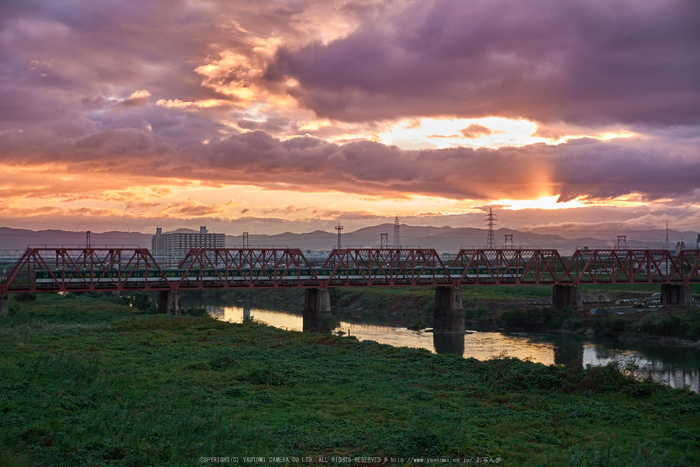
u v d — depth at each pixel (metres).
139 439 28.52
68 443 26.95
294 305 182.25
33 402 33.69
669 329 106.44
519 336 115.81
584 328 118.25
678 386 67.81
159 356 58.41
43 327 81.44
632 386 43.50
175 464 26.09
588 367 47.12
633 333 110.31
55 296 156.50
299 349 65.69
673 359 89.06
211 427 31.75
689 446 31.36
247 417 36.09
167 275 133.12
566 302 136.75
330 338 73.31
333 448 30.72
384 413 38.03
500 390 44.72
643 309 132.75
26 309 110.31
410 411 38.38
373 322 140.88
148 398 38.53
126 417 32.12
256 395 42.31
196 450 28.22
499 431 33.78
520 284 135.50
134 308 129.88
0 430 28.30
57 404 33.56
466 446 30.02
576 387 44.09
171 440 29.31
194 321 91.31
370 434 33.00
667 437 33.25
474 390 45.41
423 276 139.88
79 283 111.25
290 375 50.12
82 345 64.25
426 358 58.59
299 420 35.84
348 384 48.12
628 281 139.88
